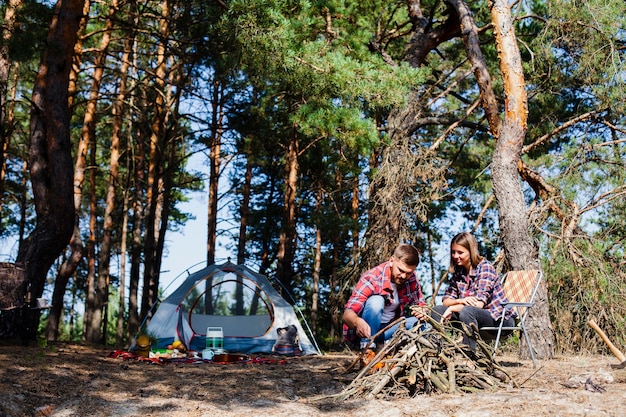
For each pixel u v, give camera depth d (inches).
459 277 267.0
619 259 453.4
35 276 419.2
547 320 370.6
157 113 798.5
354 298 242.5
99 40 829.2
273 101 776.9
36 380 227.1
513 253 384.5
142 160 828.6
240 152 861.2
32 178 437.7
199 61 637.3
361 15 664.4
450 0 504.1
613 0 530.3
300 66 493.0
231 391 226.4
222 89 784.3
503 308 262.5
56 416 185.5
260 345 473.1
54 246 428.5
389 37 695.1
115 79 833.5
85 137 690.8
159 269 819.4
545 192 471.5
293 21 508.1
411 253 240.4
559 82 613.0
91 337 740.7
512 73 396.8
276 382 248.1
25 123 1013.8
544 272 434.9
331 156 745.0
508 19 402.6
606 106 534.9
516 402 181.9
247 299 502.6
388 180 516.4
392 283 247.4
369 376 210.7
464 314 247.6
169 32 733.9
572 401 182.7
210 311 498.6
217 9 530.3
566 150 533.0
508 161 392.2
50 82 438.3
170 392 224.7
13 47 442.3
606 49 535.2
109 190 776.9
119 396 213.2
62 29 443.5
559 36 551.2
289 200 835.4
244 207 898.7
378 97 510.6
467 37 486.0
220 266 509.0
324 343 949.8
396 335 217.0
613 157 530.6
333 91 511.2
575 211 444.5
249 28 473.1
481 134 846.5
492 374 223.0
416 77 522.6
